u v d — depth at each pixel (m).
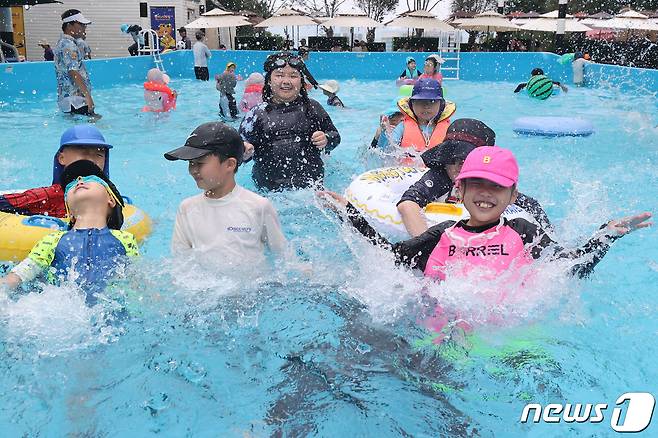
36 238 3.94
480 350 2.85
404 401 2.51
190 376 2.68
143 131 9.17
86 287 3.23
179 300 3.23
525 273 3.19
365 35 38.53
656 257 4.25
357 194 4.51
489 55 20.17
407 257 3.36
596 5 35.88
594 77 16.48
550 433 2.38
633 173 6.66
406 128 6.17
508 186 3.06
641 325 3.23
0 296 3.18
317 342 2.89
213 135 3.47
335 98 12.17
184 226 3.66
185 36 25.34
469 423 2.41
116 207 3.78
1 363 2.74
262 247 3.72
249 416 2.44
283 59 5.70
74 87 10.38
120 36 28.59
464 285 3.12
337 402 2.50
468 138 4.04
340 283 3.46
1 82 12.92
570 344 2.97
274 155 5.70
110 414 2.45
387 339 2.90
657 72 14.16
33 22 27.91
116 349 2.86
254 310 3.17
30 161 7.11
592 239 3.29
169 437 2.34
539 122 9.06
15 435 2.33
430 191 4.16
